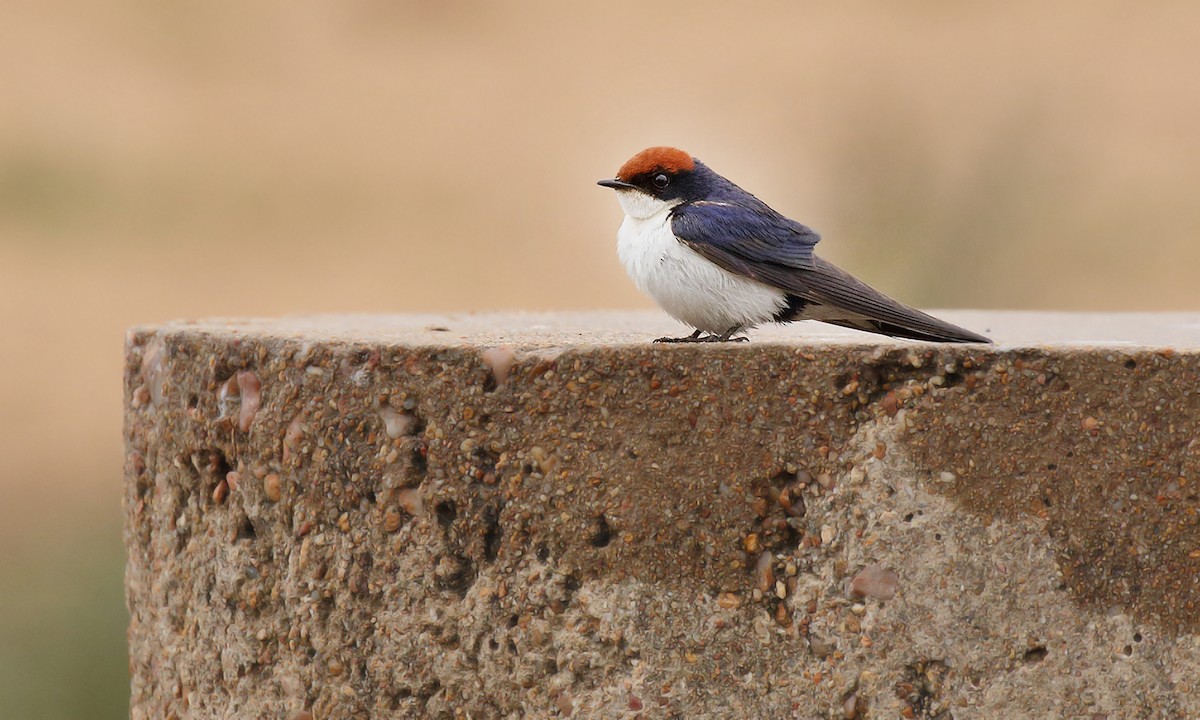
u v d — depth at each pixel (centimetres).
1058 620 802
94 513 2078
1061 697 804
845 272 976
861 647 808
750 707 819
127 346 977
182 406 916
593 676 827
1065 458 800
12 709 1462
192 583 922
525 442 826
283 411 862
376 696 849
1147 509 798
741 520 816
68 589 1542
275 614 877
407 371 835
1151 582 799
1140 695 801
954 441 802
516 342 849
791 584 816
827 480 810
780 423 811
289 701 871
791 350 806
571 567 825
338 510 852
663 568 820
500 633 833
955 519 804
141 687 985
